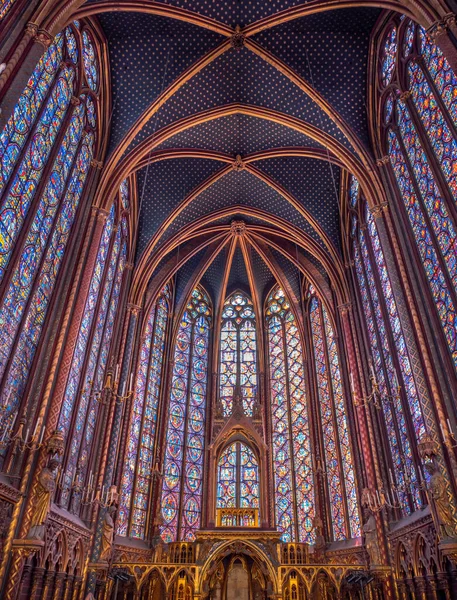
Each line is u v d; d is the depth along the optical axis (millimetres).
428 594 13664
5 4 11234
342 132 18703
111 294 20266
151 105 18594
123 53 18156
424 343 13672
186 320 28406
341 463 21656
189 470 24453
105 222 17766
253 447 24375
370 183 18109
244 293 30078
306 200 23516
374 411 18484
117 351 20500
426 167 14516
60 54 14828
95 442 17531
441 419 12469
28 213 12672
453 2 12188
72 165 15984
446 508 11875
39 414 12820
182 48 18062
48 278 14195
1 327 11305
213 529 18672
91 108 17609
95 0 14602
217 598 17859
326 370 24391
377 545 16641
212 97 19688
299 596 17250
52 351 13805
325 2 16016
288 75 18406
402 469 16156
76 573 15188
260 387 26891
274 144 21766
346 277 22641
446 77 13367
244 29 17281
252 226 26250
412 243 15320
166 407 24906
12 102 10461
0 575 10727
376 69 18125
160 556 20094
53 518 13008
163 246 24203
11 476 11555
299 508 23031
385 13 16984
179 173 22922
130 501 21078
